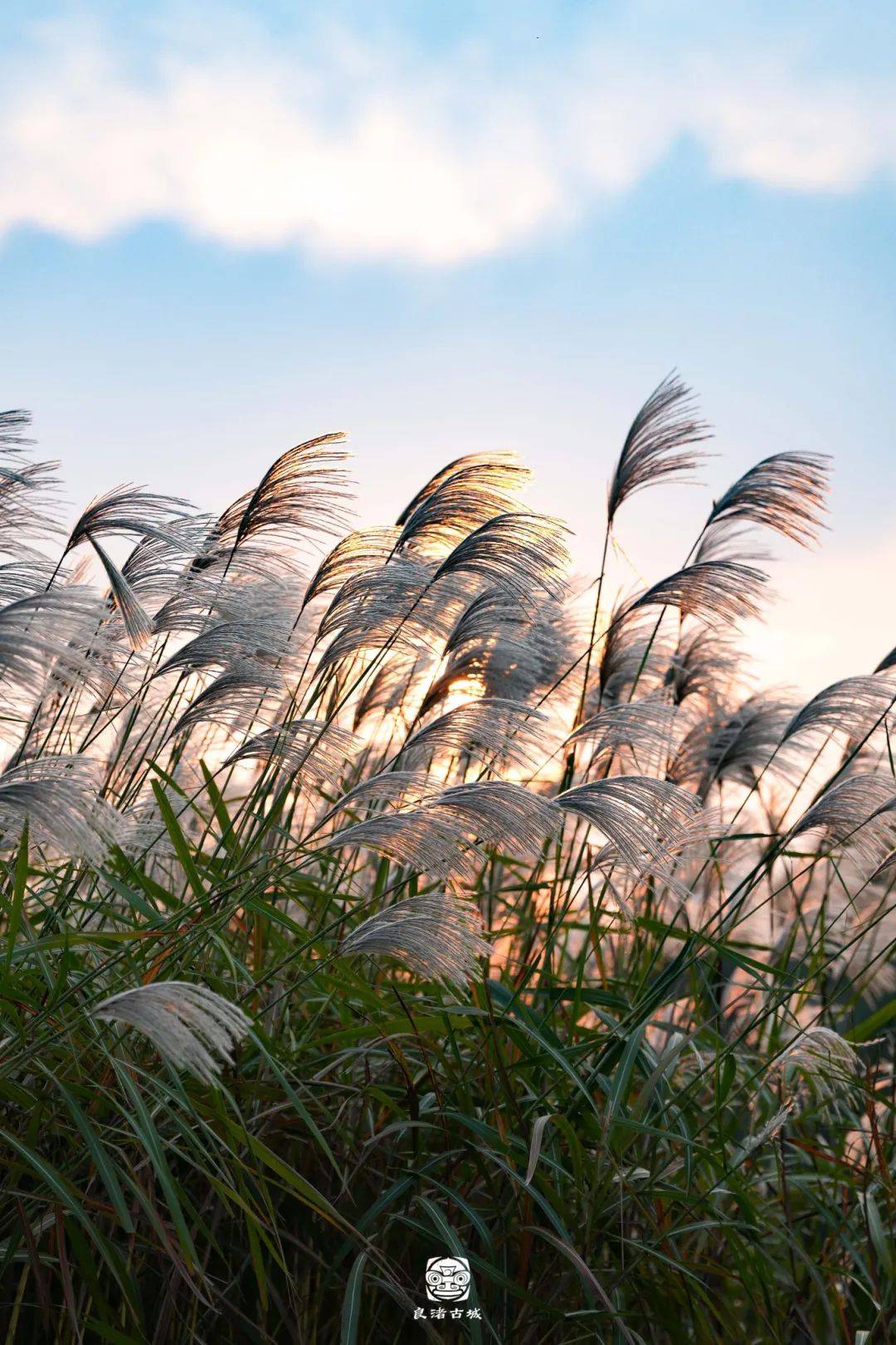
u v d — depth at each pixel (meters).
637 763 4.12
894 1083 3.96
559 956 4.34
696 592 3.94
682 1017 4.12
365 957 3.49
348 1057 3.23
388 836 2.53
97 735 3.39
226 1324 2.81
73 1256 2.64
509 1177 2.85
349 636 3.31
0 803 2.02
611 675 4.56
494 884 4.28
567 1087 3.22
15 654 2.14
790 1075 3.76
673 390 4.29
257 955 3.27
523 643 3.43
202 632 3.23
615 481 4.38
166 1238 2.27
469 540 3.22
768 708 4.70
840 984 3.98
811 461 3.96
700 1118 3.68
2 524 3.15
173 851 3.50
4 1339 2.58
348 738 2.95
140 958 2.77
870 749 4.51
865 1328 3.38
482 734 2.82
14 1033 2.55
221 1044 1.90
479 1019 3.06
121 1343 2.35
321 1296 2.89
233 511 3.60
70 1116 2.59
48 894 3.24
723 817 4.28
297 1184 2.50
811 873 4.30
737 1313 3.48
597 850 3.68
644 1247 2.88
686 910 4.30
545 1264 2.95
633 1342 2.77
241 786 4.23
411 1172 2.82
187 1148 2.76
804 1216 3.76
